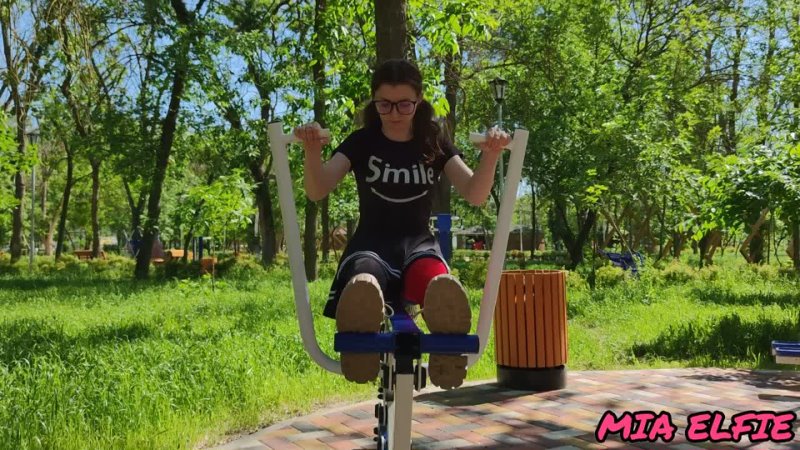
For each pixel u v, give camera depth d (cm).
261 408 529
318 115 1308
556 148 2117
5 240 5234
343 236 5547
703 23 2267
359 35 1209
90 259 3453
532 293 608
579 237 2403
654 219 3666
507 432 478
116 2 1619
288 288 1628
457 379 213
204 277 1495
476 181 245
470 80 2405
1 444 411
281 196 237
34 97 923
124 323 982
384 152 256
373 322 203
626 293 1346
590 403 560
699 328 872
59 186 4741
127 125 1973
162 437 446
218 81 1958
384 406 307
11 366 650
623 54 2370
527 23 2278
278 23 2109
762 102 2295
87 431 444
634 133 1736
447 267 246
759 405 547
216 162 2275
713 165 912
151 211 2120
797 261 2325
